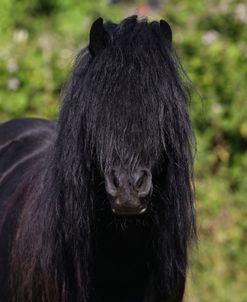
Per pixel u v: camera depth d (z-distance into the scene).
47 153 5.87
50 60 11.51
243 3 12.09
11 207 6.27
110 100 5.00
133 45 5.14
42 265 5.46
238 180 11.43
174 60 5.33
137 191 4.86
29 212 5.74
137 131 4.94
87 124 5.07
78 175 5.17
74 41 12.07
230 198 11.32
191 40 11.45
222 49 11.40
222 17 11.92
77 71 5.30
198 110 10.98
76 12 17.50
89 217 5.27
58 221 5.35
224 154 11.35
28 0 17.28
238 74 11.37
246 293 10.98
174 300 5.84
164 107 5.07
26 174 6.59
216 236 11.13
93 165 5.15
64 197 5.28
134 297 5.62
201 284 10.96
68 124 5.20
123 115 4.96
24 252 5.65
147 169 4.94
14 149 7.42
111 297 5.62
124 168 4.89
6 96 11.38
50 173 5.43
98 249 5.48
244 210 11.31
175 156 5.19
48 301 5.48
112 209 4.95
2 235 6.22
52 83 11.41
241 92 11.33
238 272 11.24
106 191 4.97
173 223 5.36
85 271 5.41
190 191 5.38
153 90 5.03
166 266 5.52
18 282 5.71
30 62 11.48
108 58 5.12
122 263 5.53
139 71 5.05
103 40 5.26
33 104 11.39
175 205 5.30
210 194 11.12
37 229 5.54
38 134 7.57
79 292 5.43
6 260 6.07
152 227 5.44
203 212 11.12
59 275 5.43
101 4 17.33
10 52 11.67
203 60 11.38
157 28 5.33
